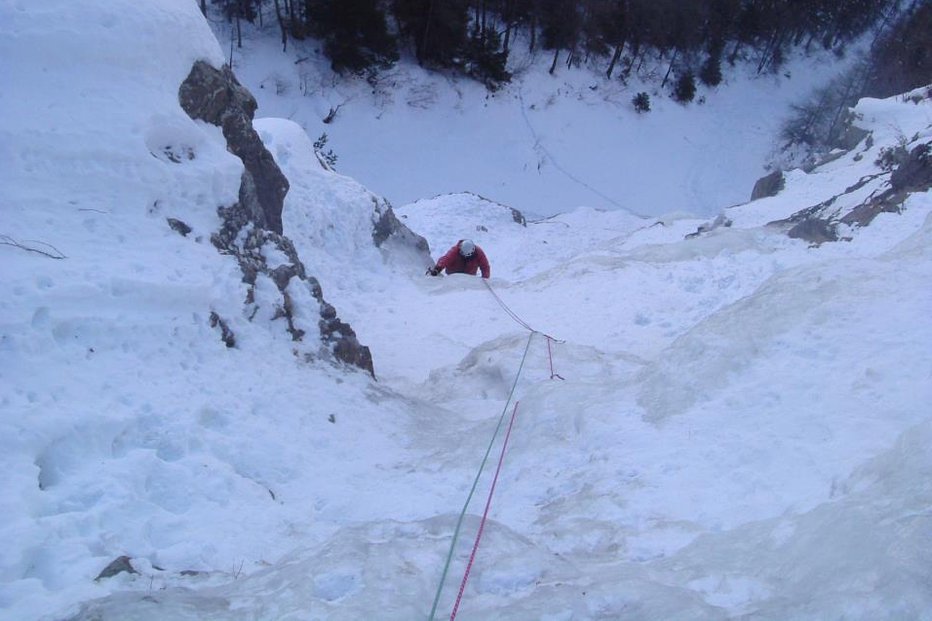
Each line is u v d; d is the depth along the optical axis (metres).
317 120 42.62
